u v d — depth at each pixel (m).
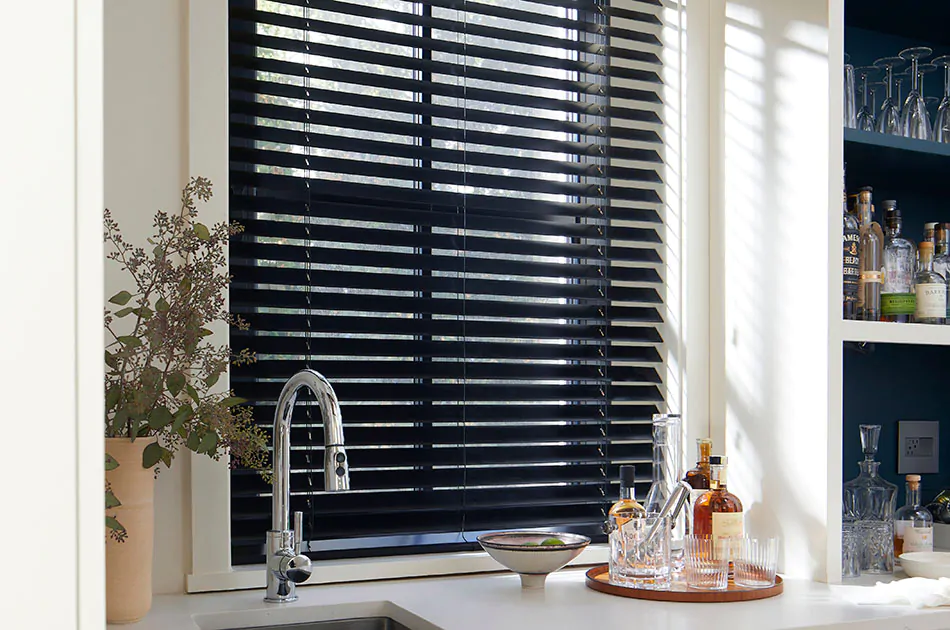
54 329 0.51
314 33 1.81
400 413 1.79
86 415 0.52
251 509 1.64
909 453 2.26
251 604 1.48
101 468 0.52
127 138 1.57
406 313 1.79
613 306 2.02
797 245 1.78
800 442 1.76
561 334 1.94
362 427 1.76
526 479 1.88
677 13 2.02
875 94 2.22
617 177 1.99
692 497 1.74
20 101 0.50
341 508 1.71
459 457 1.83
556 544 1.60
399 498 1.78
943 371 2.33
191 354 1.41
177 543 1.57
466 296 1.93
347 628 1.50
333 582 1.65
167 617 1.39
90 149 0.52
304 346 1.71
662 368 2.03
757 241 1.88
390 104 1.80
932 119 2.34
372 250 1.84
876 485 1.89
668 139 2.03
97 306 0.52
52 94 0.51
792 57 1.81
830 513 1.70
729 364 1.95
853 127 1.87
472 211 1.90
